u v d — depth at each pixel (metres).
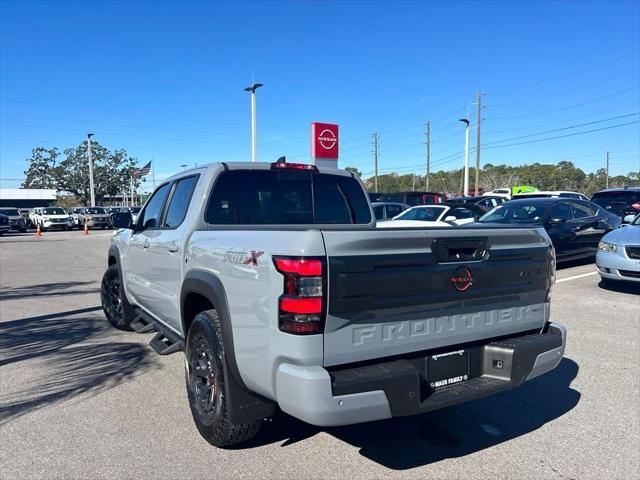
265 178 4.56
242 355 3.08
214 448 3.55
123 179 70.50
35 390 4.63
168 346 4.62
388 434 3.77
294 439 3.69
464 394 3.11
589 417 4.03
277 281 2.77
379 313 2.89
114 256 6.58
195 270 3.73
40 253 18.14
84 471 3.25
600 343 5.95
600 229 11.70
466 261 3.23
